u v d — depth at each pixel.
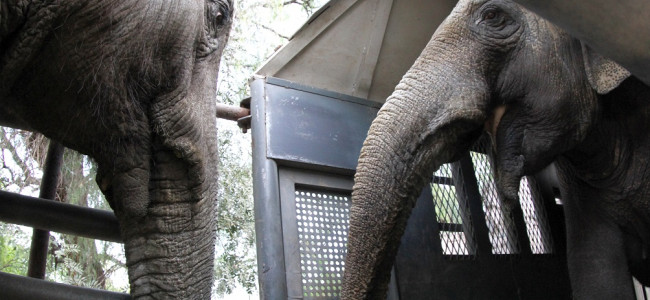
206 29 2.37
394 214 2.56
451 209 3.64
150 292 2.15
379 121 2.67
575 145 2.95
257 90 3.13
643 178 3.10
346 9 3.43
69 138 2.15
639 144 3.10
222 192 5.32
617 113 3.05
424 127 2.63
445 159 2.71
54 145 2.87
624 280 3.19
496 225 3.84
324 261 3.04
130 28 2.01
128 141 2.14
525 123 2.88
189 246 2.20
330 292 2.99
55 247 4.93
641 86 2.98
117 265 5.42
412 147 2.60
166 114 2.15
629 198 3.16
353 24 3.50
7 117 2.41
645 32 1.53
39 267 2.86
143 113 2.14
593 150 3.11
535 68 2.82
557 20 1.58
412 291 3.18
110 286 5.68
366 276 2.51
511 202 2.87
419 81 2.74
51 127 2.13
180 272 2.17
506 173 2.88
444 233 3.56
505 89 2.85
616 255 3.23
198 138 2.22
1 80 1.95
